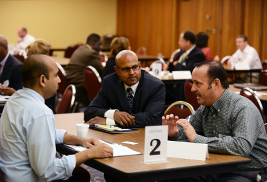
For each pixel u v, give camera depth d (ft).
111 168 4.94
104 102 8.41
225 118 6.33
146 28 38.99
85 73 16.07
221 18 29.89
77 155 5.34
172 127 6.77
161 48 36.65
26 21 41.83
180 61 18.47
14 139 5.25
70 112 9.95
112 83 8.32
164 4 35.86
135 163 5.15
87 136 6.89
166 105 17.71
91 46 19.33
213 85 6.30
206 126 6.68
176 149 5.55
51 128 5.27
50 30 42.96
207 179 5.31
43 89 5.58
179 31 34.42
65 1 43.11
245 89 9.79
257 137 6.21
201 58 17.58
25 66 5.53
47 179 5.19
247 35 28.19
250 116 6.05
